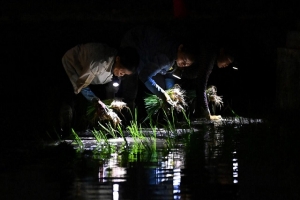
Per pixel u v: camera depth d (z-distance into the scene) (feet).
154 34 29.73
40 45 43.65
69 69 29.04
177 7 44.68
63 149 25.50
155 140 27.50
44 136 28.32
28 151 25.18
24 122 30.48
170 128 30.09
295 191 18.83
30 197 18.60
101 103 29.27
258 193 18.67
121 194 18.72
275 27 44.39
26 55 41.98
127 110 31.68
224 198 18.26
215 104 33.86
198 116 32.94
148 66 29.22
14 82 37.65
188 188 19.26
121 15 48.70
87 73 28.07
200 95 31.78
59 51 42.65
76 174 21.15
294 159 22.49
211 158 23.30
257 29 44.32
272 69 41.47
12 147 25.98
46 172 21.50
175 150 25.02
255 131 27.89
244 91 38.63
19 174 21.29
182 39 30.09
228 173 20.97
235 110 34.68
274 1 50.57
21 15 49.52
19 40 44.60
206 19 47.06
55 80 38.04
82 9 50.29
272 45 43.01
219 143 26.30
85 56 28.25
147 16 48.24
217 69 40.86
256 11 49.52
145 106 32.91
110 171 21.45
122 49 27.81
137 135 28.53
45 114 30.50
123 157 23.82
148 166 22.13
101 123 30.53
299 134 25.62
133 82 31.45
